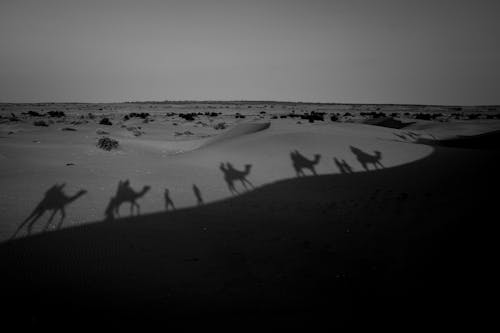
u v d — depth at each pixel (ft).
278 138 55.36
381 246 21.59
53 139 75.87
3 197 28.12
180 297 15.37
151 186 33.94
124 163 44.11
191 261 19.12
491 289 15.31
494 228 22.43
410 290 16.02
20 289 15.47
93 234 22.31
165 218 26.13
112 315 13.78
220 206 29.73
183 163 44.70
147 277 17.12
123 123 140.56
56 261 18.39
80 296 15.12
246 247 21.34
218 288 16.30
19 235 21.45
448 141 90.53
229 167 43.42
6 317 13.34
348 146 53.72
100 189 31.78
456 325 13.08
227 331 12.91
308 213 28.45
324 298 15.56
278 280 17.26
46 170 38.27
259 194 33.88
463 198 31.01
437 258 19.12
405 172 43.37
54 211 25.90
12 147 57.26
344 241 22.54
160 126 133.08
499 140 84.74
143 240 21.77
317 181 39.22
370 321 13.69
